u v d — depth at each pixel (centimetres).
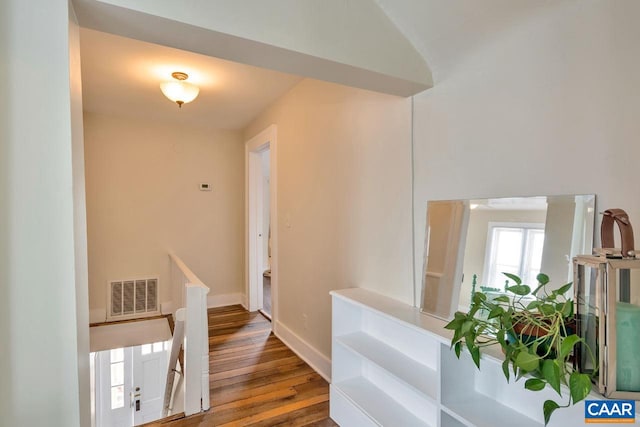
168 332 404
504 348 103
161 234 423
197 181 443
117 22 120
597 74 112
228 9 128
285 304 331
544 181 127
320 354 269
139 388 395
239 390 240
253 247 437
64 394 106
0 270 99
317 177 275
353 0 154
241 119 412
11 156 100
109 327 385
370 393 200
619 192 107
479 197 151
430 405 170
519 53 135
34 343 103
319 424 203
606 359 90
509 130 139
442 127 169
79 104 121
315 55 144
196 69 271
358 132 228
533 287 127
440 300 165
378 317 208
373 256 215
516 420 127
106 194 394
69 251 106
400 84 172
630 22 104
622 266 90
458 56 159
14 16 100
